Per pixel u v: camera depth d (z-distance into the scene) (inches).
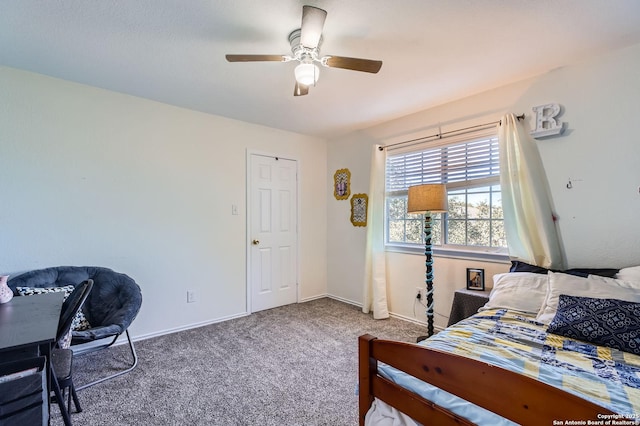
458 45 75.9
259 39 72.7
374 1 59.4
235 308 134.7
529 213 92.4
